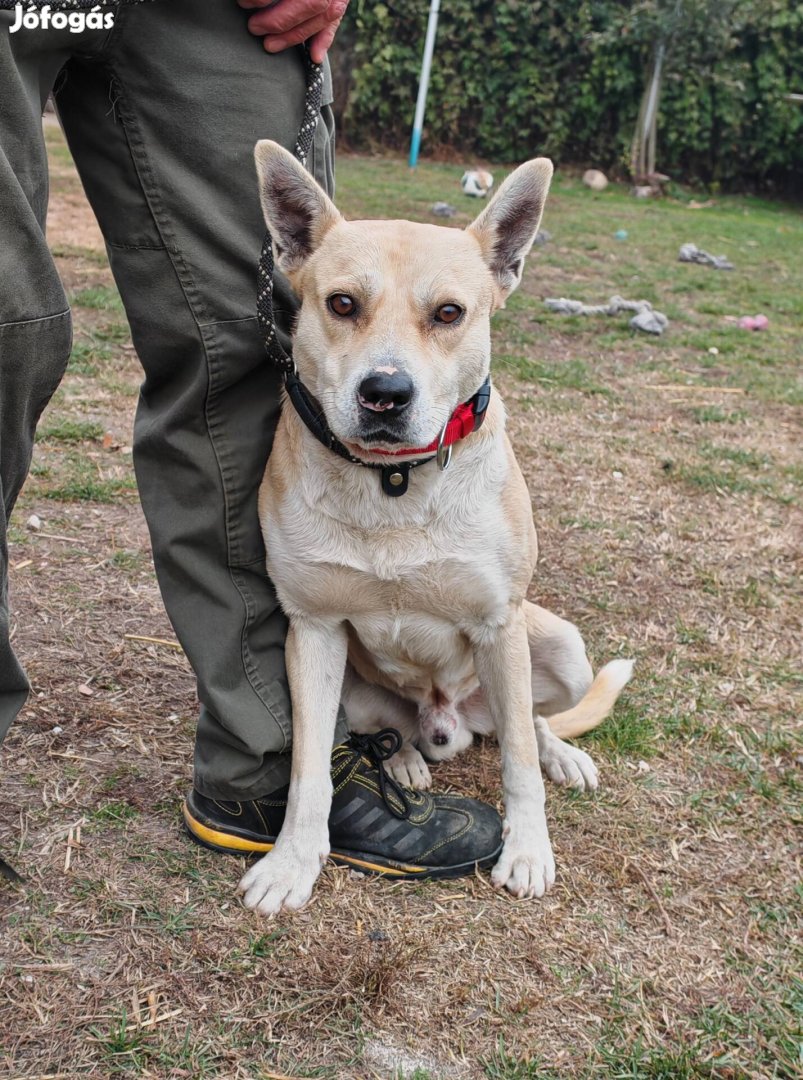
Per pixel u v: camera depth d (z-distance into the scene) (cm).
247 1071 157
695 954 190
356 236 198
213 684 198
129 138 175
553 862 208
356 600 205
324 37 191
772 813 233
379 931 188
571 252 900
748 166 1480
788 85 1391
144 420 197
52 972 170
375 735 217
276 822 207
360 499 196
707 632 312
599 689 264
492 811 218
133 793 217
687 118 1405
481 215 210
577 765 239
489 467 203
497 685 216
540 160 207
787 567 358
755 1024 175
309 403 197
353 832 204
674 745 257
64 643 270
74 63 173
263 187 184
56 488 358
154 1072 155
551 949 188
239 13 179
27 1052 156
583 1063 164
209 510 196
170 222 180
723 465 444
